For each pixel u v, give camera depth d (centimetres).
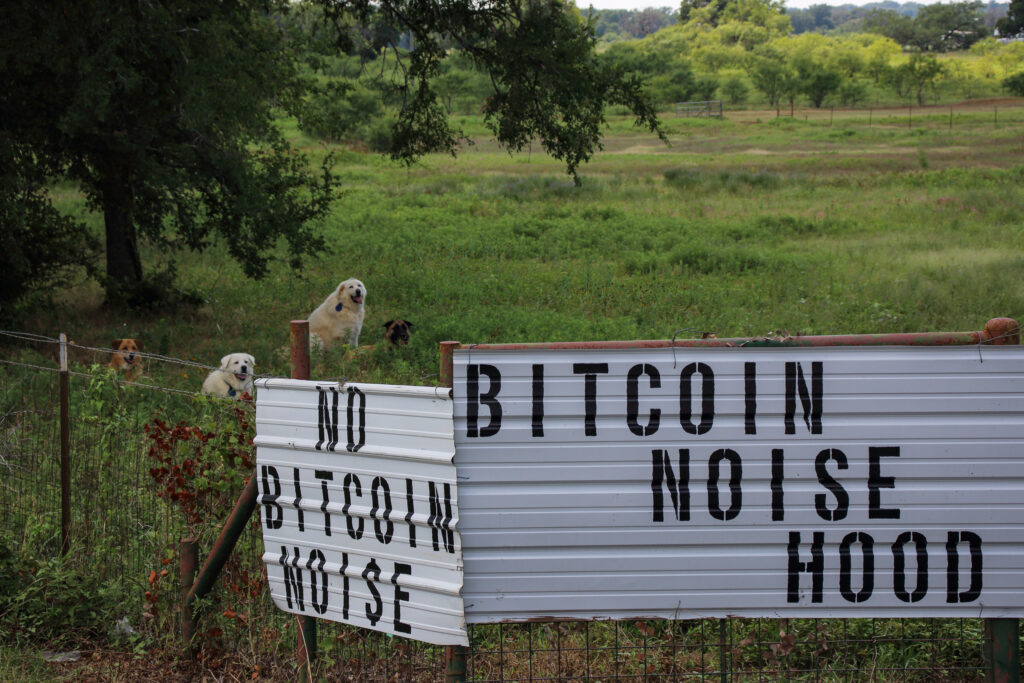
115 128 1195
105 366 912
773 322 1243
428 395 331
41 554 486
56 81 1089
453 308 1402
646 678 378
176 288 1455
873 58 10200
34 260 1236
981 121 5778
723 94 8581
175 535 457
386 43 1456
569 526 337
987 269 1513
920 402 328
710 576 337
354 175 3216
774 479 333
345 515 353
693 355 331
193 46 1122
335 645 395
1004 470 328
